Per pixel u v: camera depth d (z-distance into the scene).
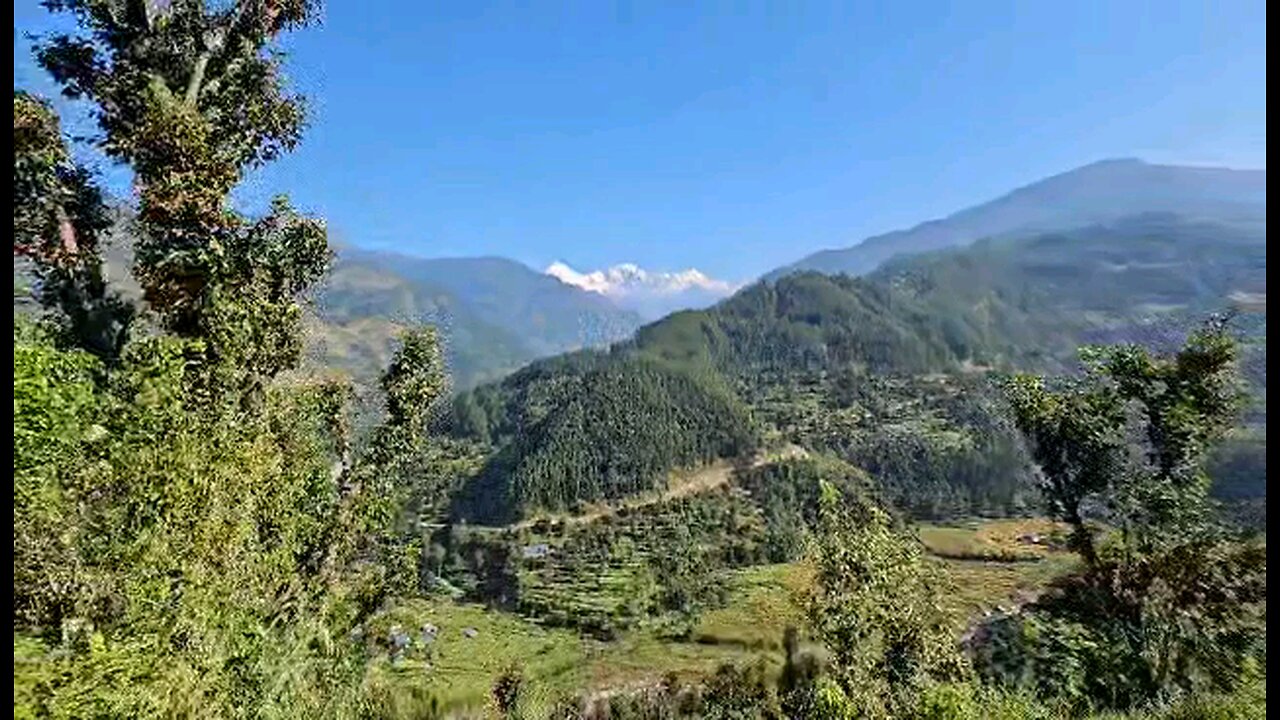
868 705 16.03
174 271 15.22
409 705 27.02
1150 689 15.97
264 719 11.46
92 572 9.77
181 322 15.51
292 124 17.72
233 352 14.46
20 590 9.32
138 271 15.38
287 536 13.43
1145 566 16.42
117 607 9.74
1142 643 16.23
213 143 16.19
